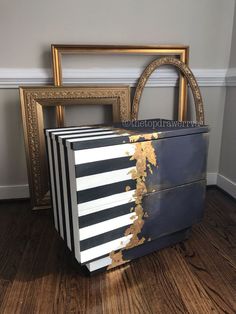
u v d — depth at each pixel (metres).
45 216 1.28
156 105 1.43
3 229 1.17
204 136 0.98
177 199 0.97
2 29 1.20
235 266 0.92
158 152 0.88
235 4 1.35
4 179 1.39
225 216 1.27
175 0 1.30
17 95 1.29
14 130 1.33
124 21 1.28
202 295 0.79
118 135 0.82
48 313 0.73
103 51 1.27
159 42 1.34
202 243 1.06
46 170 1.30
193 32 1.36
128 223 0.88
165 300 0.78
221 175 1.56
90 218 0.79
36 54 1.25
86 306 0.75
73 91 1.26
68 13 1.23
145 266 0.92
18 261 0.95
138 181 0.86
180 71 1.37
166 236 1.01
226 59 1.43
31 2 1.19
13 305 0.76
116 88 1.31
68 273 0.89
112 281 0.85
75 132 0.89
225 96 1.49
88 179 0.76
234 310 0.74
